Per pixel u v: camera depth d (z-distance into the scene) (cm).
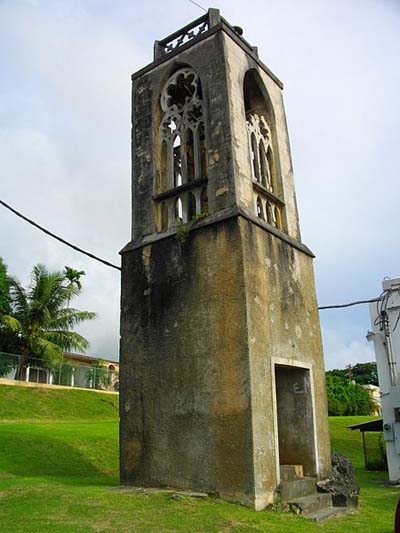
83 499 889
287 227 1275
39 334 3866
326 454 1155
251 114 1388
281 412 1177
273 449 963
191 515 808
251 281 1030
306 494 1018
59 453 1595
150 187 1257
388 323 1930
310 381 1162
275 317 1084
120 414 1124
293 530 770
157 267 1164
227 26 1245
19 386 3462
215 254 1067
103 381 4591
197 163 1209
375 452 2642
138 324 1157
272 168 1340
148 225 1227
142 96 1361
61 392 3644
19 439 1706
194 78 1266
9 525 728
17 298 3875
